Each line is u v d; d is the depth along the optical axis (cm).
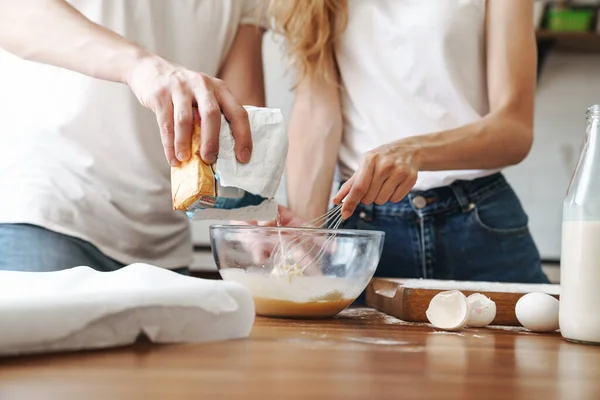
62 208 130
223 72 156
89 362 64
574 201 88
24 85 133
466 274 142
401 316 104
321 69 146
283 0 145
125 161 137
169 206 146
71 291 78
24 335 64
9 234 128
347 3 144
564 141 300
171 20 142
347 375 60
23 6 116
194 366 62
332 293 101
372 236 102
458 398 52
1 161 132
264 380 57
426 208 141
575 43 288
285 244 100
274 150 94
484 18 140
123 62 104
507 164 131
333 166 147
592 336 84
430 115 142
